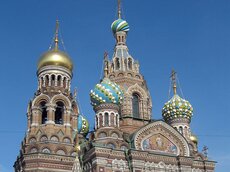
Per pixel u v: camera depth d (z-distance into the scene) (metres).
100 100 65.62
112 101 65.56
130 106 73.31
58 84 67.31
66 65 68.50
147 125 63.34
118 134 62.88
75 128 66.94
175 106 71.75
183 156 62.34
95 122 65.81
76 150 59.41
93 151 58.38
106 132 62.50
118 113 65.94
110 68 78.25
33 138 62.12
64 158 61.03
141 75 77.88
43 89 66.12
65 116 64.81
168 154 62.47
